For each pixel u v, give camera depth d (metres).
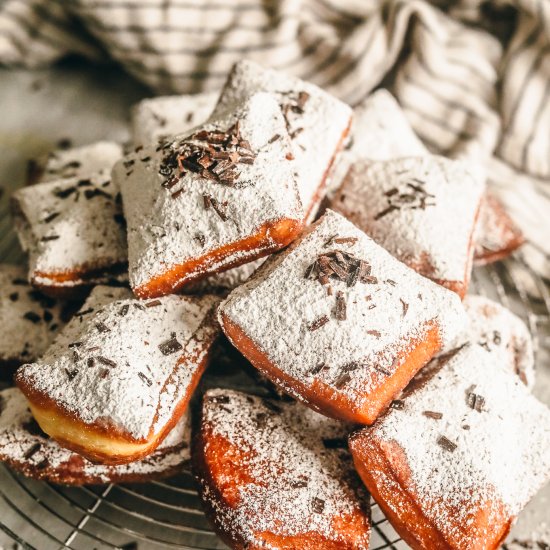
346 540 0.39
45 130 0.55
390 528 0.43
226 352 0.43
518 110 0.51
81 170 0.48
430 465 0.38
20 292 0.45
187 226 0.39
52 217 0.44
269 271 0.40
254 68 0.44
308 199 0.41
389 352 0.38
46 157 0.50
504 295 0.49
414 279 0.40
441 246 0.42
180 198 0.40
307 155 0.42
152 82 0.55
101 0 0.52
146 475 0.41
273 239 0.39
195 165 0.40
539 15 0.51
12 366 0.44
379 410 0.38
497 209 0.48
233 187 0.39
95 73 0.57
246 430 0.40
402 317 0.39
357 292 0.39
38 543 0.42
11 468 0.43
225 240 0.39
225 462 0.39
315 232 0.40
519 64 0.52
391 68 0.53
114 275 0.43
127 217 0.41
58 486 0.43
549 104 0.51
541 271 0.49
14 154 0.54
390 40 0.52
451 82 0.52
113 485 0.43
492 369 0.41
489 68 0.53
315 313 0.38
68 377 0.38
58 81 0.57
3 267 0.46
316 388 0.38
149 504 0.43
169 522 0.41
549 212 0.50
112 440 0.38
